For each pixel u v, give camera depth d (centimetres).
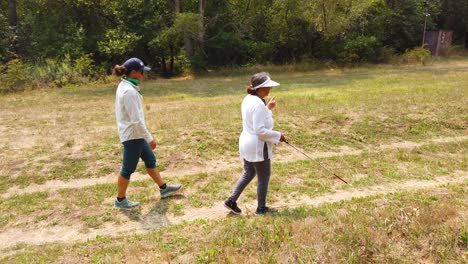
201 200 535
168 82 1905
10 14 2200
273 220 433
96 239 435
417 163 675
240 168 655
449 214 428
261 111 427
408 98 1122
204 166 678
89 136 840
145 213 502
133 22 2203
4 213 510
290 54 2505
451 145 762
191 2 2284
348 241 378
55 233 462
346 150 761
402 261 354
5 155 725
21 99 1407
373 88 1422
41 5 2152
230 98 1339
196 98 1364
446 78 1634
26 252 413
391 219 417
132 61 462
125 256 382
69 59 1908
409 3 2727
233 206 477
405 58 2458
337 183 591
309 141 797
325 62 2384
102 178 634
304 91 1416
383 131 854
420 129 866
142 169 648
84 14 2211
